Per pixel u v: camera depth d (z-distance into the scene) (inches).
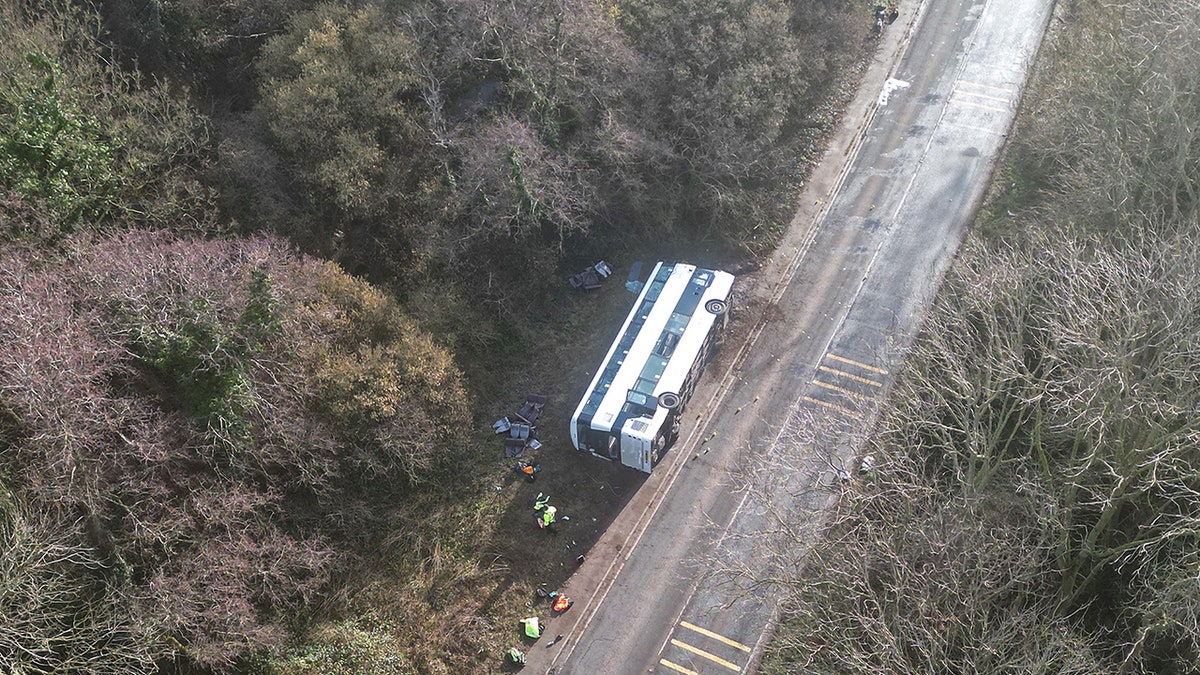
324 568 1819.6
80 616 1529.3
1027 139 2573.8
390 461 1919.3
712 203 2456.9
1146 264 1620.3
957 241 2443.4
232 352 1705.2
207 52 2343.8
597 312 2370.8
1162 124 1964.8
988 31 2977.4
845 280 2406.5
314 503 1875.0
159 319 1644.9
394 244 2225.6
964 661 1412.4
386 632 1782.7
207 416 1663.4
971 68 2878.9
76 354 1535.4
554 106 2349.9
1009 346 1668.3
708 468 2078.0
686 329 2121.1
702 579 1756.9
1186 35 2006.6
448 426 2000.5
